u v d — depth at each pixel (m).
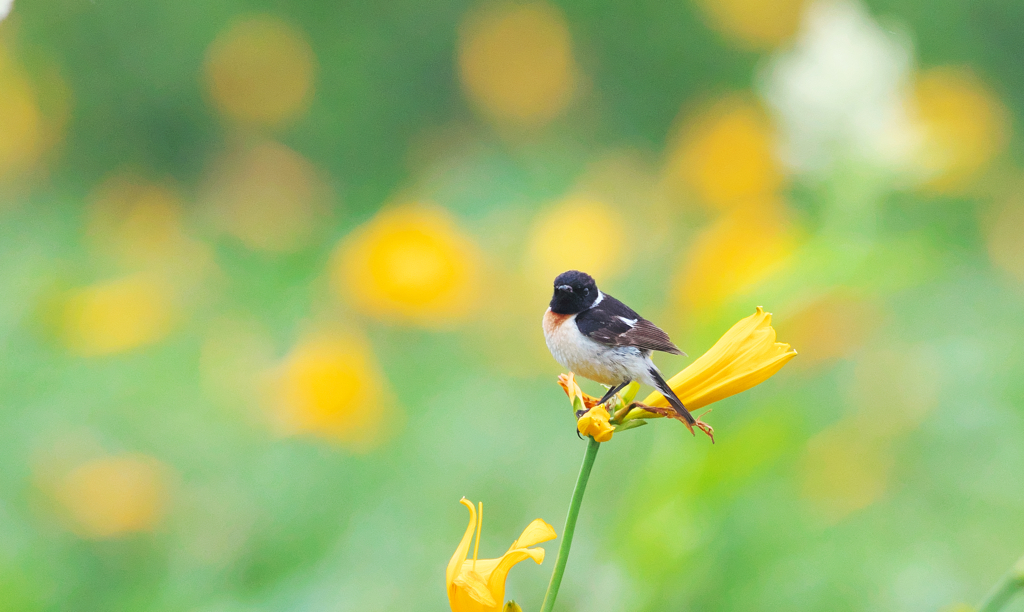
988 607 7.65
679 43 14.60
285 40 13.10
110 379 8.38
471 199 12.05
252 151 12.23
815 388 8.23
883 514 8.10
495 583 7.63
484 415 8.30
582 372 7.87
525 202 11.70
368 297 8.38
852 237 8.01
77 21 13.54
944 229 10.29
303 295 9.87
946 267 9.37
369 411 8.20
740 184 10.25
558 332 7.86
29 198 12.61
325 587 8.05
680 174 11.05
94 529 8.10
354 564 8.09
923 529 8.09
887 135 8.08
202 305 9.76
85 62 13.64
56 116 13.36
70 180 13.40
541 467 8.21
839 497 8.11
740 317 7.95
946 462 8.17
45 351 8.41
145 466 8.15
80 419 8.28
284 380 8.22
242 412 8.32
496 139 14.01
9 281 9.75
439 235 8.39
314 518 8.16
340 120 14.03
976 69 13.66
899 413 8.20
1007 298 9.30
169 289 9.73
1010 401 8.23
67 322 8.45
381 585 8.05
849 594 8.01
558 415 8.30
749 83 13.90
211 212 12.19
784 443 7.92
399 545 8.11
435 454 8.24
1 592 8.03
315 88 13.59
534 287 8.67
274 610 8.03
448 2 14.55
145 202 11.52
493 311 8.70
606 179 12.17
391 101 14.38
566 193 11.68
